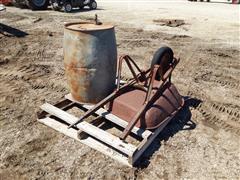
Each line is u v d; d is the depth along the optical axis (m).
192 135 4.28
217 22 12.85
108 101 4.20
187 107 5.10
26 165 3.59
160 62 4.73
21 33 9.93
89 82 4.36
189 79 6.42
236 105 5.27
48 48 8.45
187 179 3.42
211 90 5.90
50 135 4.16
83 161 3.65
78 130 4.19
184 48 8.66
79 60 4.21
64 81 6.12
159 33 10.46
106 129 4.31
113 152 3.75
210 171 3.55
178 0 24.81
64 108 4.67
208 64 7.40
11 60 7.38
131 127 3.71
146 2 21.97
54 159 3.69
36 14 13.94
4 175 3.43
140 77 4.67
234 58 7.91
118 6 18.47
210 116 4.86
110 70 4.45
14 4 16.39
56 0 14.92
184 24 12.22
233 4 22.00
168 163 3.67
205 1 24.22
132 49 8.48
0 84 5.93
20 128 4.34
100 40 4.16
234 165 3.67
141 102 4.11
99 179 3.38
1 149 3.86
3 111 4.84
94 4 16.38
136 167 3.56
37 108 4.95
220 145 4.07
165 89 4.42
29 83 6.00
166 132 4.32
